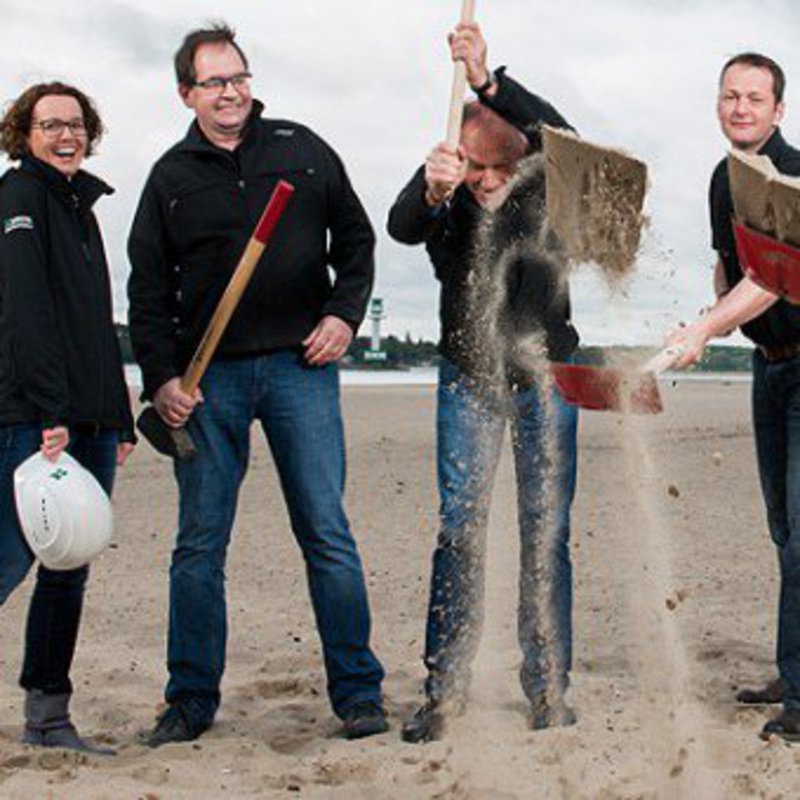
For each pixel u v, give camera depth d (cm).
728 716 520
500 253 491
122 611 722
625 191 439
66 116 478
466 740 481
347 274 519
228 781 455
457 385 498
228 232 503
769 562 812
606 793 428
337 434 515
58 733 495
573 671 593
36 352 464
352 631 512
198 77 498
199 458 506
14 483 470
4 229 470
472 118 489
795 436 501
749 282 471
